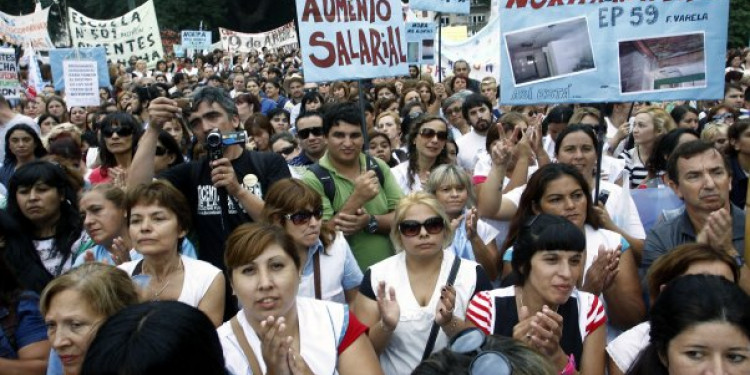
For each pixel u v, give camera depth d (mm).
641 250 4152
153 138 4336
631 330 2902
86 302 2551
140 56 21250
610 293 3635
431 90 11406
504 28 4656
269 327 2369
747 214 3033
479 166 6109
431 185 4523
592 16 4449
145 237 3295
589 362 2939
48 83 15531
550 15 4531
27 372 3055
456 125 8805
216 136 4012
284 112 9086
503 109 11188
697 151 3641
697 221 3713
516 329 2730
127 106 11281
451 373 1716
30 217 4219
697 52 4316
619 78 4434
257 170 4309
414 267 3523
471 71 16141
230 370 2645
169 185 3445
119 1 43094
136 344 1668
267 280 2635
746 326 2088
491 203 4406
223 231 4148
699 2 4281
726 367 2102
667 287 2262
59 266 4211
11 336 3139
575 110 6648
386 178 4891
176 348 1685
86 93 10656
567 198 3775
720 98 4320
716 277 2219
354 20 4906
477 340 1820
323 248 3803
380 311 3201
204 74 20391
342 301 3865
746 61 16594
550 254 2924
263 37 29266
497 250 4527
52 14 44438
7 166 6473
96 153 7875
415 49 11836
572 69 4520
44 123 9367
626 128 7387
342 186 4777
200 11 43906
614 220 4562
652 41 4371
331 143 4746
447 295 3127
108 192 3918
